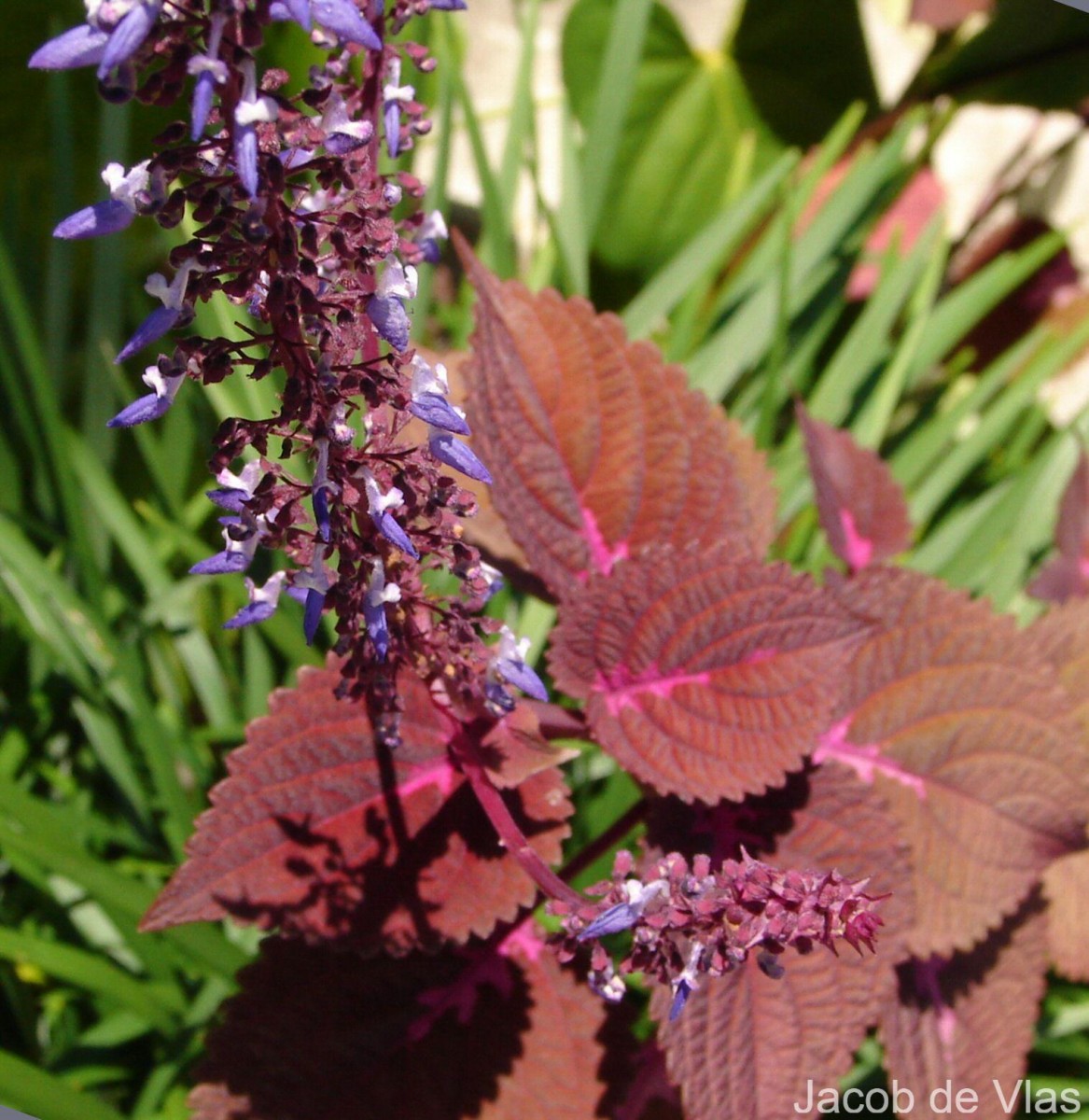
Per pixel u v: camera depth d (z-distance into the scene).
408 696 0.28
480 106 0.63
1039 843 0.31
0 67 0.50
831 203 0.50
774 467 0.45
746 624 0.29
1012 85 0.57
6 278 0.38
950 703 0.32
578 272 0.46
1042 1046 0.37
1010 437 0.56
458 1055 0.28
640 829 0.36
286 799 0.27
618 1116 0.31
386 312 0.21
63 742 0.39
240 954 0.34
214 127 0.21
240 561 0.23
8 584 0.39
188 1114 0.33
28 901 0.37
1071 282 0.59
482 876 0.27
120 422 0.21
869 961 0.28
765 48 0.59
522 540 0.31
